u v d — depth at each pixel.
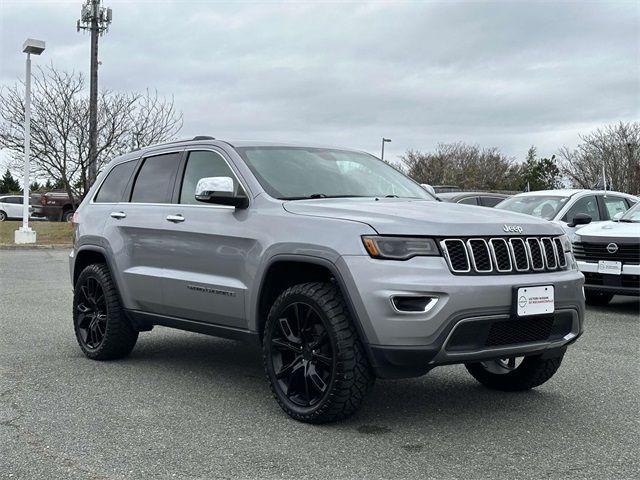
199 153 5.84
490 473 3.74
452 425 4.57
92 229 6.55
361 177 5.71
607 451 4.10
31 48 21.86
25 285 12.39
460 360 4.26
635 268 9.29
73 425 4.54
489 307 4.23
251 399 5.17
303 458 3.95
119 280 6.19
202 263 5.38
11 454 4.02
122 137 27.89
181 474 3.72
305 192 5.21
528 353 4.55
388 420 4.67
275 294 4.98
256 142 5.71
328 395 4.36
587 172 43.03
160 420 4.65
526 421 4.68
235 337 5.24
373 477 3.69
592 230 9.86
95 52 30.38
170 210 5.78
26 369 6.10
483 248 4.36
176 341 7.45
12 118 26.34
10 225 28.52
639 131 42.53
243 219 5.09
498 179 59.16
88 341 6.58
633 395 5.36
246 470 3.78
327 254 4.40
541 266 4.60
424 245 4.24
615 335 7.96
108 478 3.67
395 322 4.14
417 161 59.59
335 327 4.31
